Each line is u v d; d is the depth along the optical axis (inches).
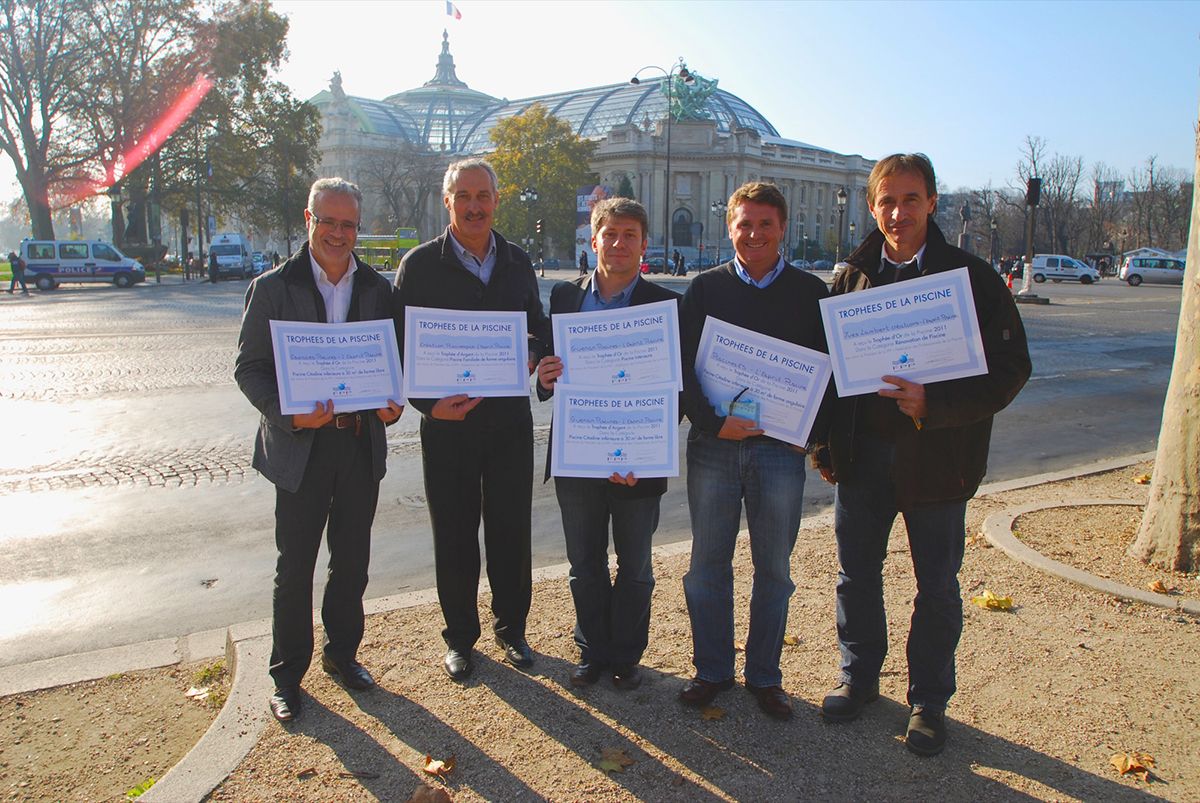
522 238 3329.2
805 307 156.5
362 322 162.4
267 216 2407.7
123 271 1891.0
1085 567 231.0
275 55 2268.7
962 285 142.3
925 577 150.9
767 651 160.4
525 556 179.3
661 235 3907.5
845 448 154.4
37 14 1942.7
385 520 291.7
